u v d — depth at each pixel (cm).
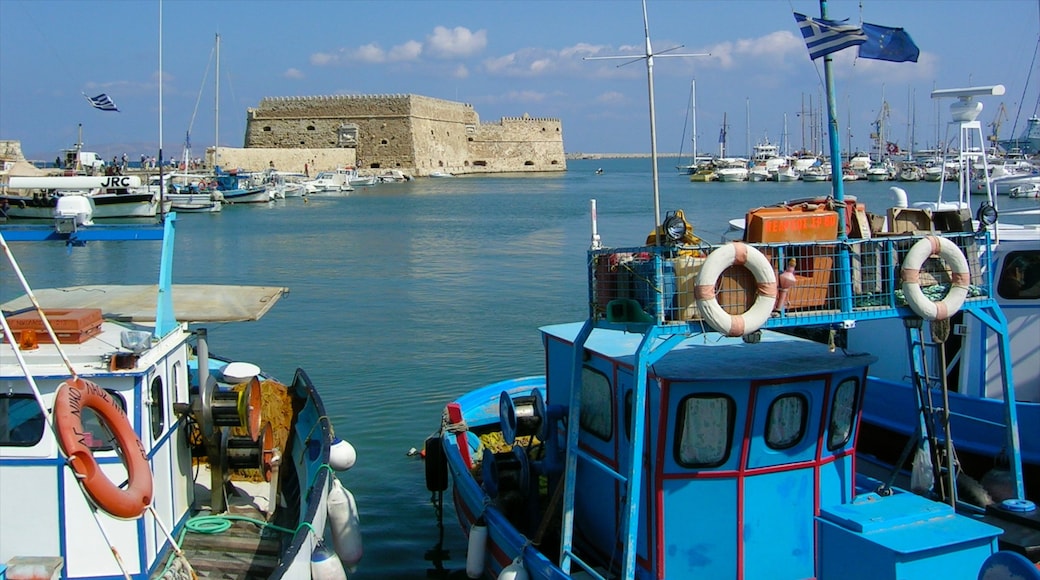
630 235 6425
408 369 2484
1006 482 1067
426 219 7825
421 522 1493
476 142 17725
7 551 938
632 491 894
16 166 8094
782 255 905
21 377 918
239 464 1184
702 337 1109
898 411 1271
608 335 1149
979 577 829
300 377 1558
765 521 970
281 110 14900
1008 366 1009
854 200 980
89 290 1391
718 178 15112
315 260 5056
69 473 928
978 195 4650
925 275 994
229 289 1410
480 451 1456
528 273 4497
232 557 1070
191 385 1312
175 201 8331
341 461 1412
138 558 961
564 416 1176
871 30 1185
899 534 867
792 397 943
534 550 1063
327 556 1080
